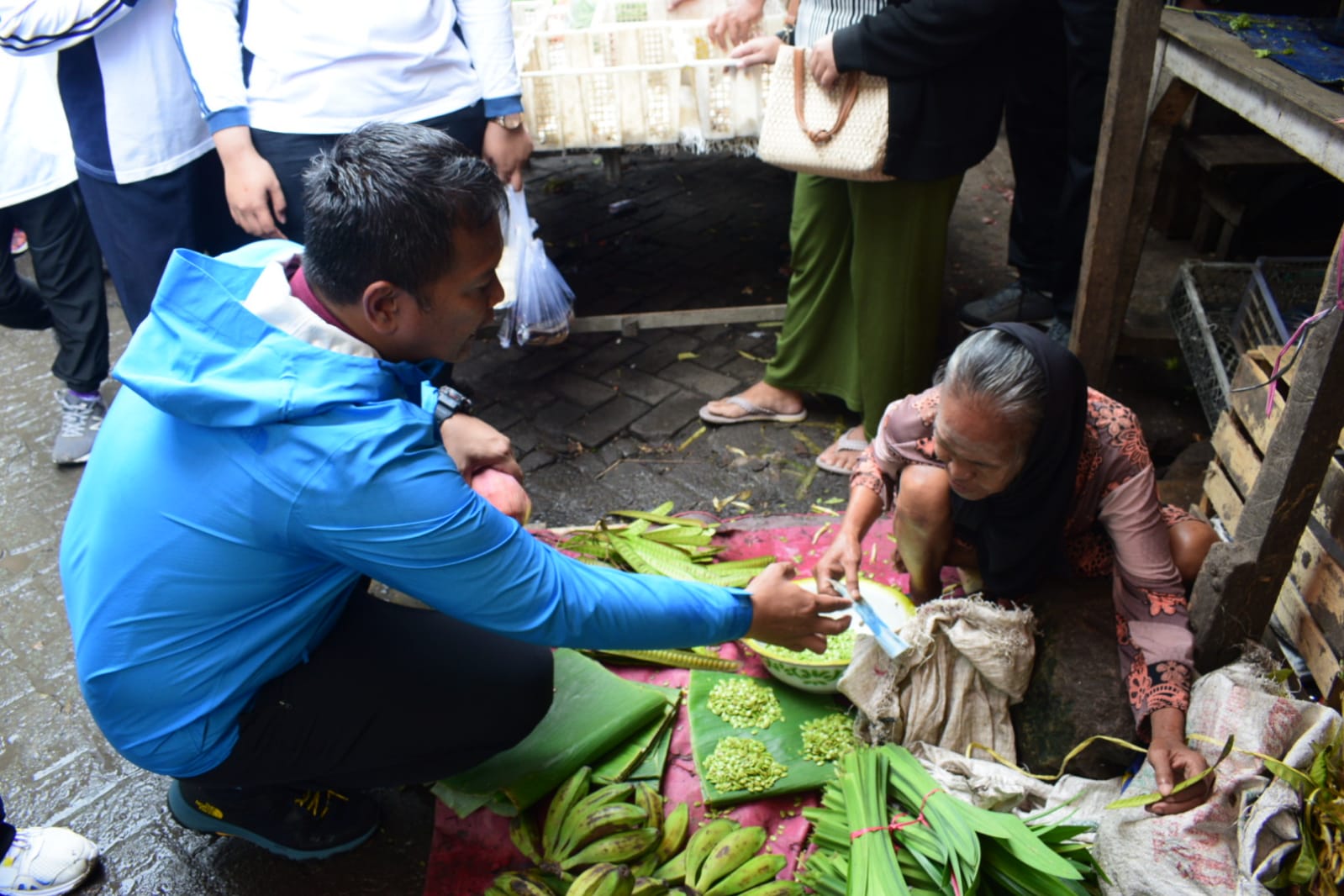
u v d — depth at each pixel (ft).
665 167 19.08
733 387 12.69
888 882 6.12
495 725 6.90
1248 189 12.26
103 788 8.04
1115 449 7.04
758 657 8.48
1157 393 11.64
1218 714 6.42
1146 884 5.85
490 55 9.94
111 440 5.79
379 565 5.46
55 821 7.79
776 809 7.35
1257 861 5.81
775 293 14.65
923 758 7.27
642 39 12.75
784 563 6.79
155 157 9.78
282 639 6.07
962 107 9.03
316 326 5.22
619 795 7.19
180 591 5.62
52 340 14.55
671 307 14.43
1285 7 10.50
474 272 5.09
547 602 5.71
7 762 8.29
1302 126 7.04
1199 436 11.00
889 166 9.10
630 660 8.58
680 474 11.19
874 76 8.95
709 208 17.35
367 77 9.03
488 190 4.99
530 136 11.87
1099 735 7.00
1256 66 7.44
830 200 10.37
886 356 10.35
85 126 9.58
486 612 5.65
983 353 6.36
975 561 8.27
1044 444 6.60
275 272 5.33
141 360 5.16
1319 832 5.83
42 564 10.40
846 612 8.30
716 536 10.00
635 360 13.35
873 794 6.67
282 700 6.35
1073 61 10.37
